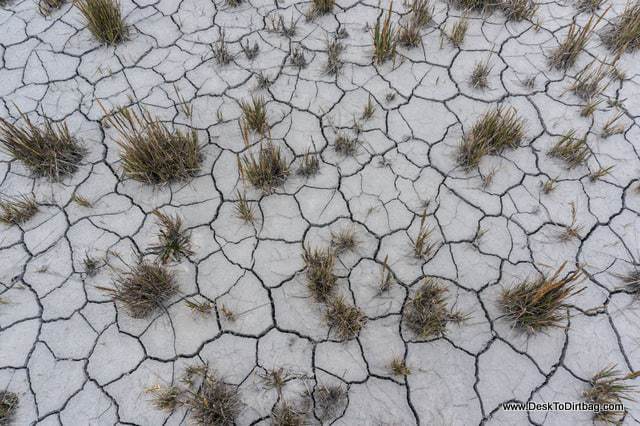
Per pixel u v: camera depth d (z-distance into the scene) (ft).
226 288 7.69
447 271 7.81
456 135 9.16
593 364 7.11
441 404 6.84
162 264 7.79
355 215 8.34
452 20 10.64
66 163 8.65
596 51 10.19
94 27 10.05
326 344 7.22
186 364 7.11
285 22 10.62
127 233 8.21
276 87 9.74
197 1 10.90
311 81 9.80
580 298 7.59
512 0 10.37
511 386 6.96
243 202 8.36
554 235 8.14
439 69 9.97
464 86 9.75
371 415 6.76
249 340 7.28
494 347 7.22
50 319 7.48
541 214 8.33
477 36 10.41
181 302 7.55
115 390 6.94
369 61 10.05
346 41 10.34
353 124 9.29
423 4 10.19
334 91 9.69
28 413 6.81
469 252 7.98
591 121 9.29
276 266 7.87
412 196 8.52
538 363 7.11
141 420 6.73
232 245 8.05
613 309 7.51
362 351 7.18
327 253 7.90
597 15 10.63
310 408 6.78
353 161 8.87
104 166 8.86
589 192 8.55
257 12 10.78
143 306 7.25
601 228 8.21
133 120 9.36
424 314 7.08
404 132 9.19
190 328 7.37
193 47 10.32
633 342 7.27
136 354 7.20
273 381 6.91
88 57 10.25
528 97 9.61
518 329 7.32
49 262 7.96
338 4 10.85
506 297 7.32
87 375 7.06
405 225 8.23
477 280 7.74
